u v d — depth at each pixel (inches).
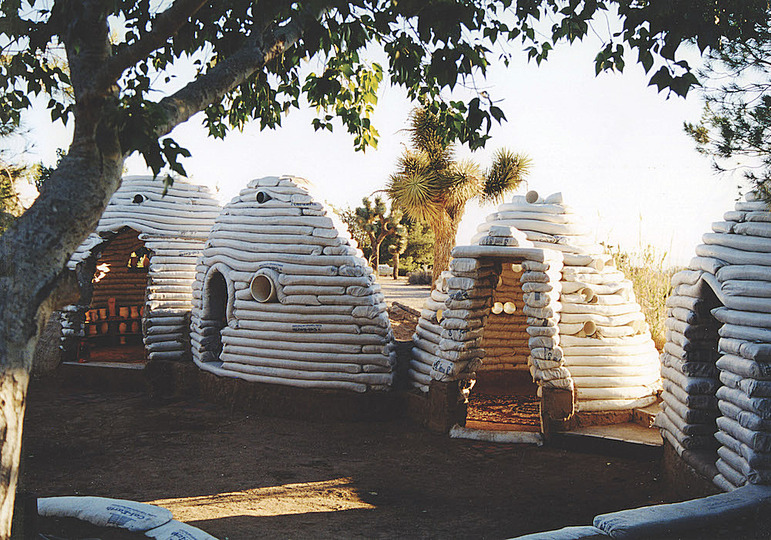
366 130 316.8
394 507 271.7
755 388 222.2
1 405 130.2
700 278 275.9
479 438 373.7
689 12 194.7
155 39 153.5
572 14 241.3
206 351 479.2
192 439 379.9
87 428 403.2
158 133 159.2
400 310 767.1
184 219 525.0
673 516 201.6
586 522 253.0
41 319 138.7
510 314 496.4
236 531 235.8
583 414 368.8
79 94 148.3
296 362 423.8
